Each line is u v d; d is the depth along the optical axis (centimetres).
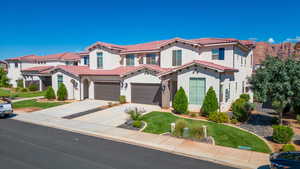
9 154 902
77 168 765
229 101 1952
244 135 1154
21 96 3030
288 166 637
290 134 1017
